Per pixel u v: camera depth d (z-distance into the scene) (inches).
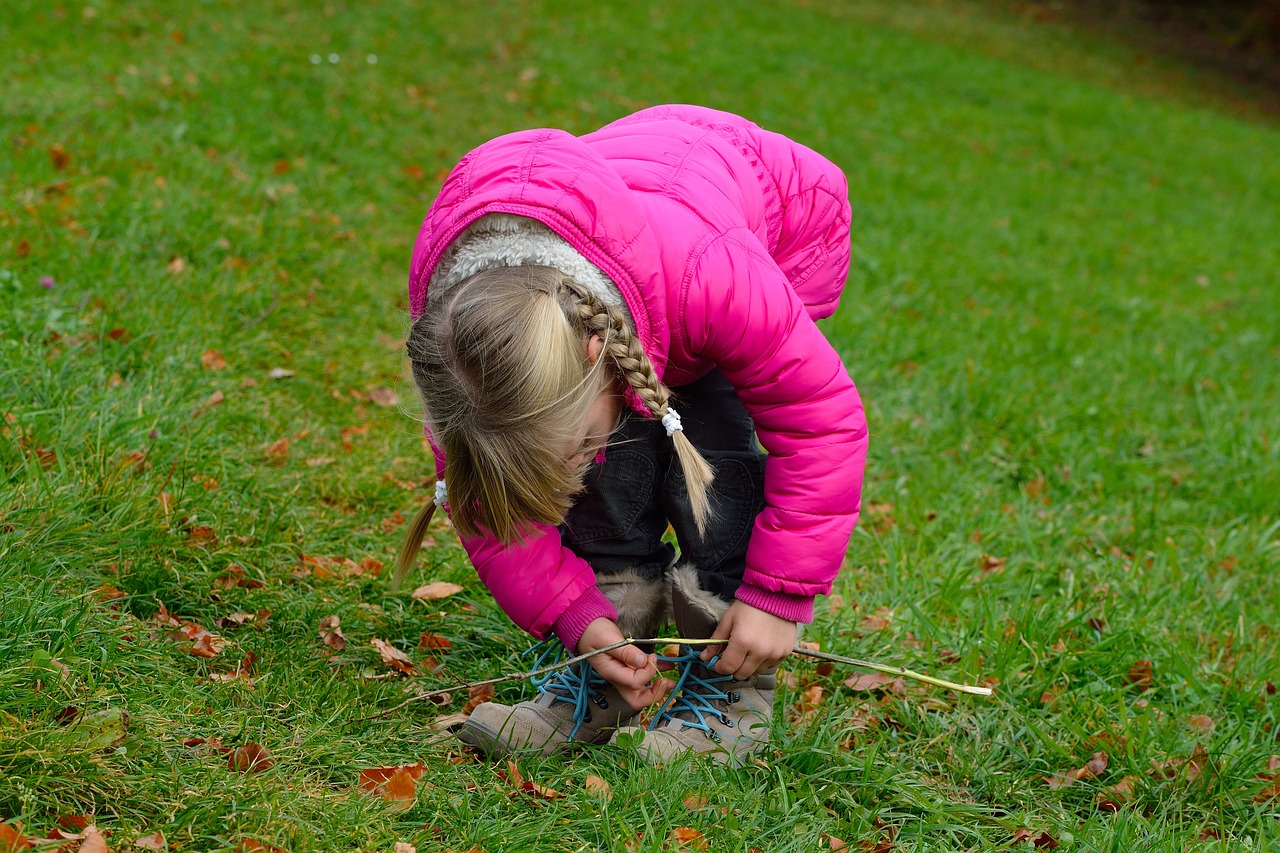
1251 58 779.4
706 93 416.5
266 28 350.3
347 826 73.3
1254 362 247.6
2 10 301.1
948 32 665.6
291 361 159.0
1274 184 468.4
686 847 77.7
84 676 81.5
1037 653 113.5
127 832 67.7
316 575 110.5
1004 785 94.5
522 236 70.2
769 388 76.1
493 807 79.7
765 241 88.9
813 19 586.6
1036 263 302.7
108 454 114.3
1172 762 99.0
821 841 81.8
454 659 102.7
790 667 109.0
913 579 128.1
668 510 85.2
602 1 511.5
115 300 152.7
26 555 93.2
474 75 367.9
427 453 144.3
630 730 89.0
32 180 188.2
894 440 174.1
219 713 82.8
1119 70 683.4
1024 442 178.5
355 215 226.7
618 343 68.5
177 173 211.5
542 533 75.3
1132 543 152.1
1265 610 134.2
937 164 396.2
